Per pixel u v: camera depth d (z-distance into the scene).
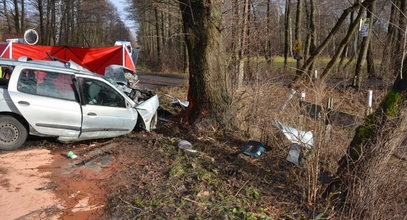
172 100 14.02
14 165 6.18
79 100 7.34
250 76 9.85
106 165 6.46
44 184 5.53
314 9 22.61
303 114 6.17
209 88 8.41
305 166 5.38
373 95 7.95
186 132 8.50
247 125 8.55
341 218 4.56
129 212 4.71
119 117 7.80
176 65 35.62
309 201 5.07
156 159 6.71
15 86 6.88
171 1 11.51
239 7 10.20
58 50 14.80
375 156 4.49
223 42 8.69
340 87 8.44
